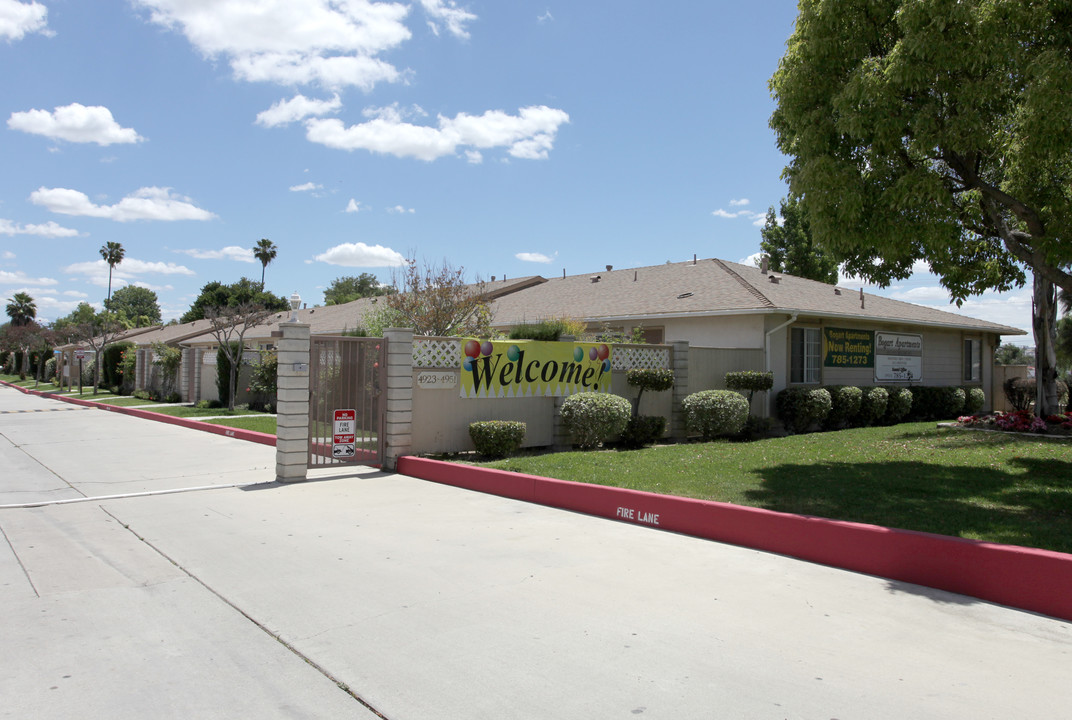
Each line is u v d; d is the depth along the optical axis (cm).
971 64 778
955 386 2147
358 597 509
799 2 914
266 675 385
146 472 1084
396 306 1858
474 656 408
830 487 864
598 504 782
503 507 823
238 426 1720
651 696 359
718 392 1404
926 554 551
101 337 4522
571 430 1253
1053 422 1484
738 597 516
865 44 869
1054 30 777
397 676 382
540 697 358
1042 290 1564
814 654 414
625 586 538
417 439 1123
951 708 348
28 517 767
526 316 2119
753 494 817
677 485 867
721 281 1869
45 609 484
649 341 1859
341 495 894
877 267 1004
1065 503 775
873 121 833
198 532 698
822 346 1752
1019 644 434
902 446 1287
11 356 7094
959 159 880
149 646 423
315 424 1023
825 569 591
